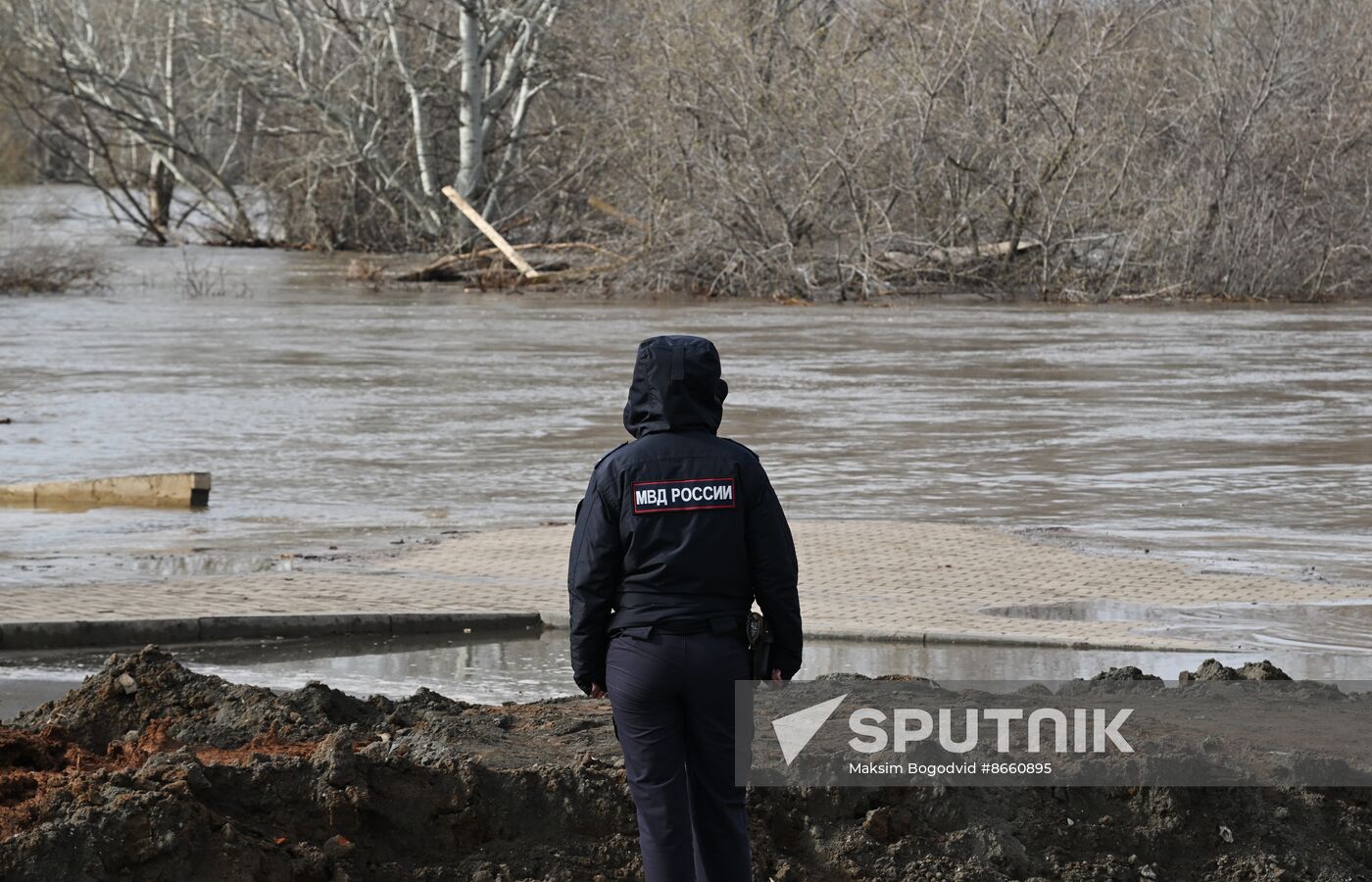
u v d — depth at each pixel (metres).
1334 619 11.71
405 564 13.47
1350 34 52.38
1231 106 49.25
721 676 5.66
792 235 48.91
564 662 10.58
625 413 5.84
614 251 51.94
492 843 6.55
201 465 18.80
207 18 69.62
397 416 22.91
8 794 6.52
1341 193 48.91
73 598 11.87
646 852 5.66
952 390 26.05
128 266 60.84
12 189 70.62
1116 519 15.75
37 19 72.44
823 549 13.98
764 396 25.14
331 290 50.41
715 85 49.66
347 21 64.69
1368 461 19.38
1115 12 50.28
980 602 12.08
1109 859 6.65
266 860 6.04
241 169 83.75
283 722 7.75
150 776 6.33
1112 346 33.72
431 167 66.06
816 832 6.66
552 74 65.75
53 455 19.38
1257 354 32.12
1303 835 6.89
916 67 49.12
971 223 49.31
